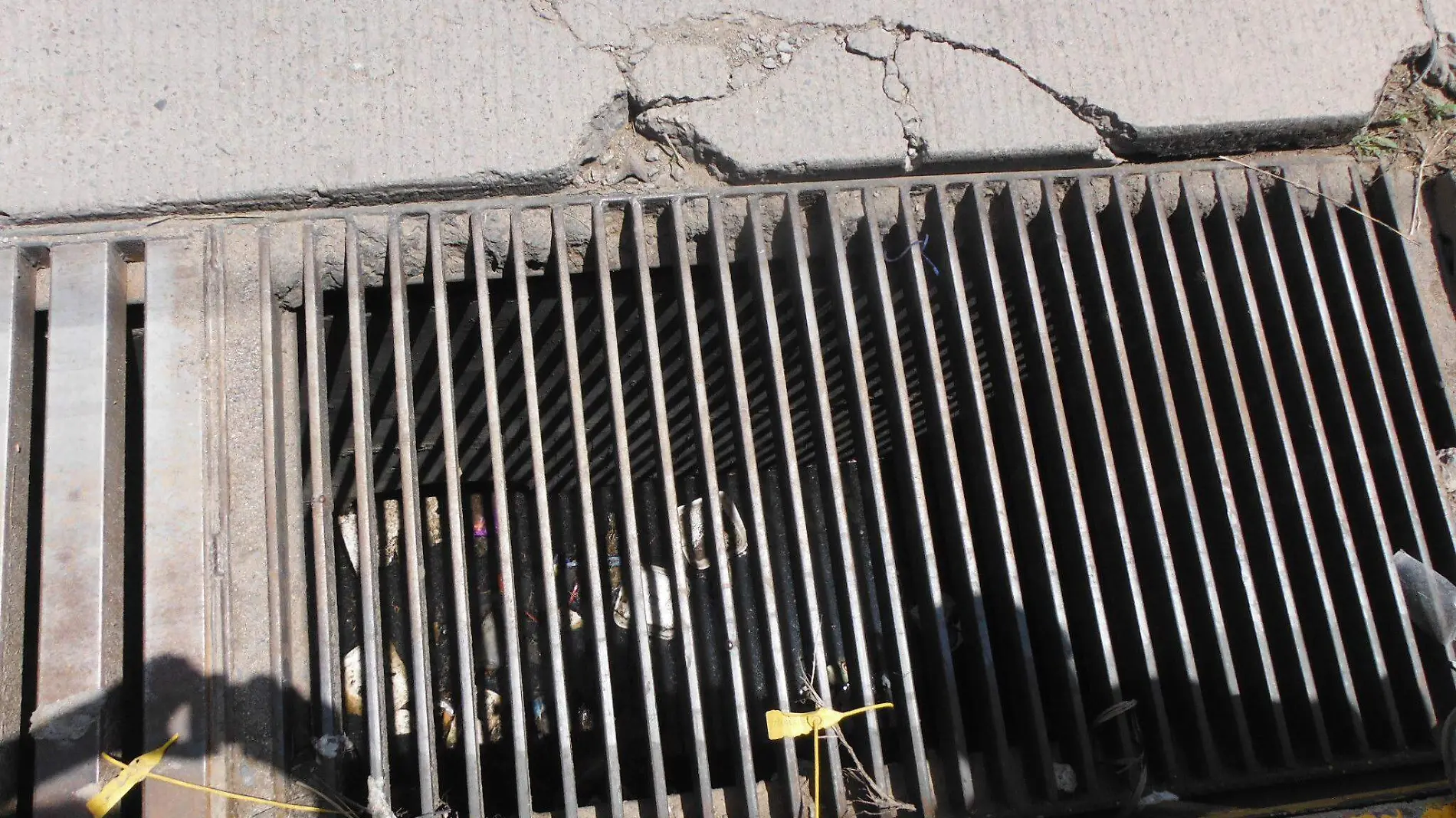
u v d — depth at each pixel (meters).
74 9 2.20
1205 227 2.52
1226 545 2.19
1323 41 2.48
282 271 2.16
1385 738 2.10
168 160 2.15
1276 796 1.99
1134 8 2.46
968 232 2.40
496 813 2.64
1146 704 2.06
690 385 2.15
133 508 2.16
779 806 1.96
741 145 2.30
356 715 2.84
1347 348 2.40
